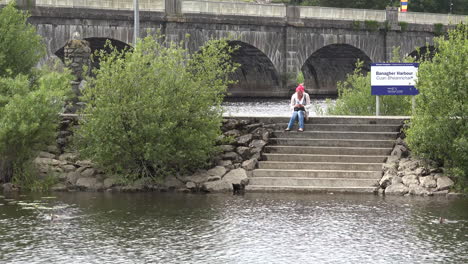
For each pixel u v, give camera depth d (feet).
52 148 90.58
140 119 84.23
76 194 81.97
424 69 86.53
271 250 57.47
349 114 120.78
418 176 83.46
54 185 84.99
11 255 56.03
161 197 80.02
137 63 86.43
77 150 89.51
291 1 441.68
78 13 217.56
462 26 89.71
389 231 63.67
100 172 87.25
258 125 92.53
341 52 305.53
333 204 75.56
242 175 84.89
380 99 118.32
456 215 70.13
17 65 99.40
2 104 86.84
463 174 81.00
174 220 68.08
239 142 89.76
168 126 83.51
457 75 83.05
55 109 87.25
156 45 89.86
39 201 77.36
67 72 94.27
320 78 338.54
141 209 73.15
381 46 297.53
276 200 77.87
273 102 249.96
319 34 280.10
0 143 82.79
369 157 87.45
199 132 85.71
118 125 84.12
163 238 61.31
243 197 79.82
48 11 211.82
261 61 277.03
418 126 84.94
